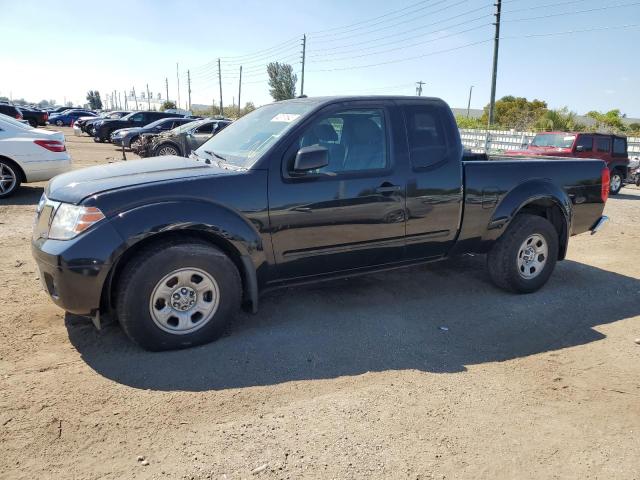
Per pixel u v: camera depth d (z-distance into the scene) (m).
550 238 5.07
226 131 4.83
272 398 3.07
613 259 6.76
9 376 3.18
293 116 4.11
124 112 38.59
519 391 3.28
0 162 9.00
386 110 4.28
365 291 5.00
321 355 3.64
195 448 2.59
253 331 3.97
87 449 2.55
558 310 4.74
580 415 3.04
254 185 3.70
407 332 4.10
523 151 15.66
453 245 4.72
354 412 2.96
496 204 4.77
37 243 3.48
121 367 3.35
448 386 3.30
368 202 4.12
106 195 3.35
